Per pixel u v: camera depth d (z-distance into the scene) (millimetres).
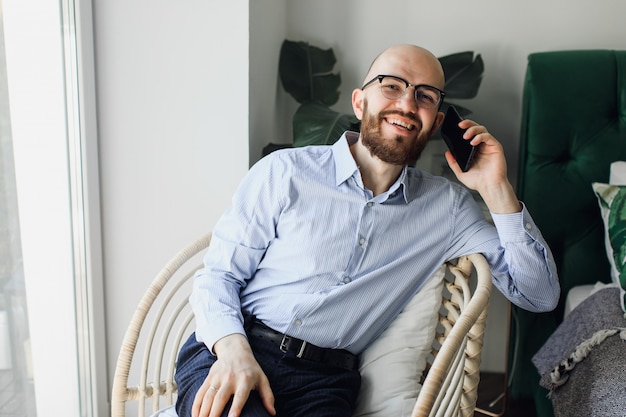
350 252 1500
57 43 1698
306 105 2066
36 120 1602
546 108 2084
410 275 1536
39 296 1652
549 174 2111
